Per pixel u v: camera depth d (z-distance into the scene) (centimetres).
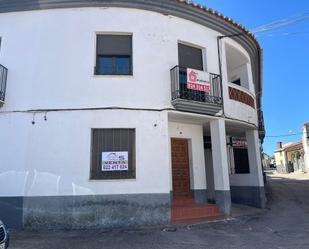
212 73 1134
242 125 1312
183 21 1147
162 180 982
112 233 845
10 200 932
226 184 1120
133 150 996
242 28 1266
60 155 959
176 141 1223
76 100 993
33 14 1055
